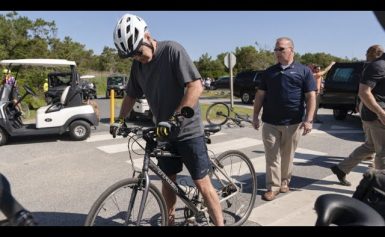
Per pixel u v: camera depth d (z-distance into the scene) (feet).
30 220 5.85
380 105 12.92
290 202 13.71
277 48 13.19
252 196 12.29
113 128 8.99
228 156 11.52
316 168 18.48
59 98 28.63
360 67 35.94
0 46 79.51
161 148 8.91
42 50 88.79
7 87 26.14
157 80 8.87
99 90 124.16
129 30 7.97
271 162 13.92
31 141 26.40
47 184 16.03
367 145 14.66
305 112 13.70
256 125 14.51
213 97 85.05
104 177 17.03
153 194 8.78
